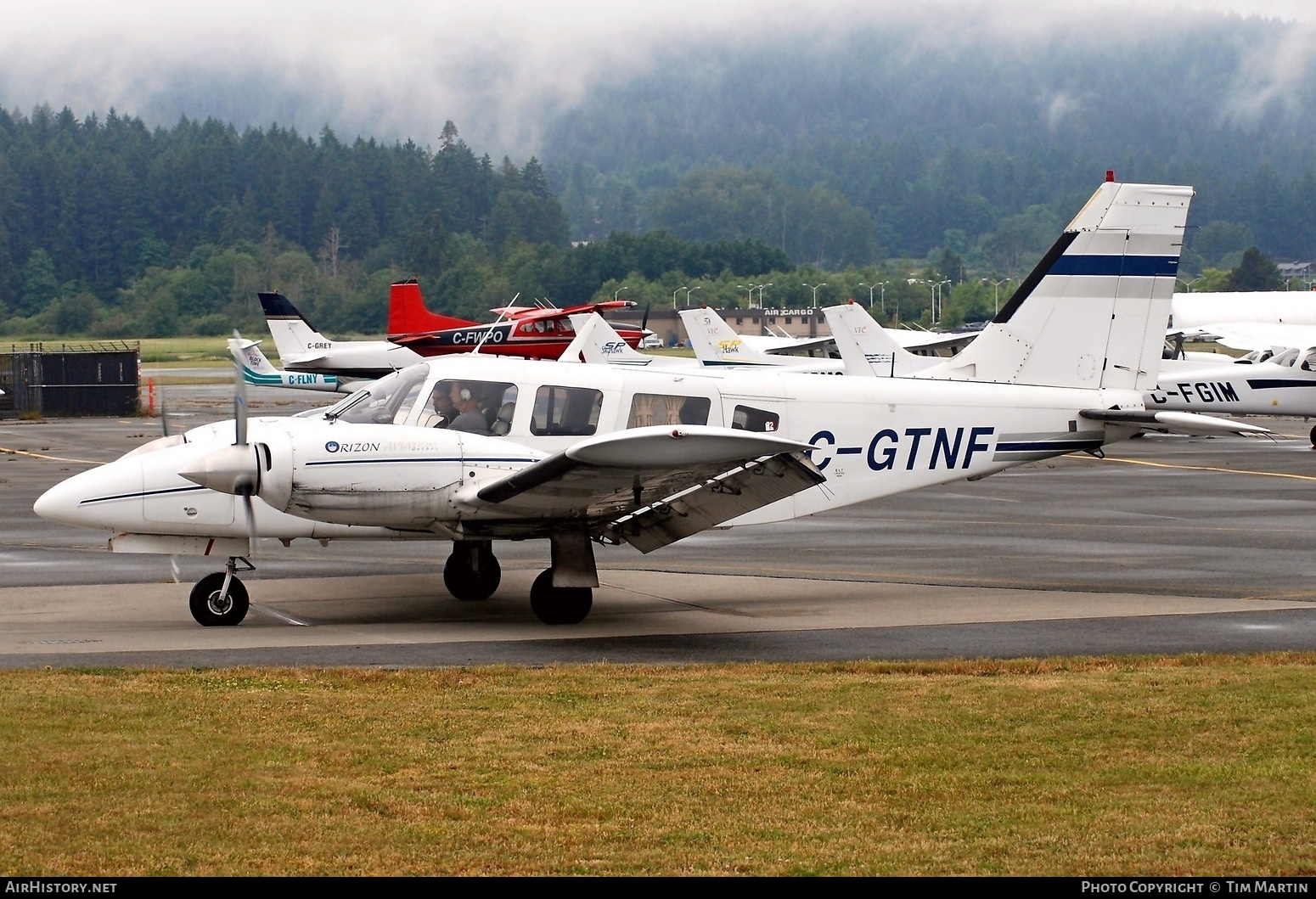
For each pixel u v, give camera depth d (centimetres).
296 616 3366
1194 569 4147
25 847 1625
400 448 3145
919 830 1727
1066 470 7294
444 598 3641
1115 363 3934
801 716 2284
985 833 1717
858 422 3688
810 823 1753
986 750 2081
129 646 2925
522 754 2048
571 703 2378
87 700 2334
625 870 1588
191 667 2656
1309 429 10312
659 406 3512
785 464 3062
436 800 1825
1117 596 3675
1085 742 2128
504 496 3083
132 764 1955
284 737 2123
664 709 2334
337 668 2653
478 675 2603
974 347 3928
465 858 1619
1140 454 8256
